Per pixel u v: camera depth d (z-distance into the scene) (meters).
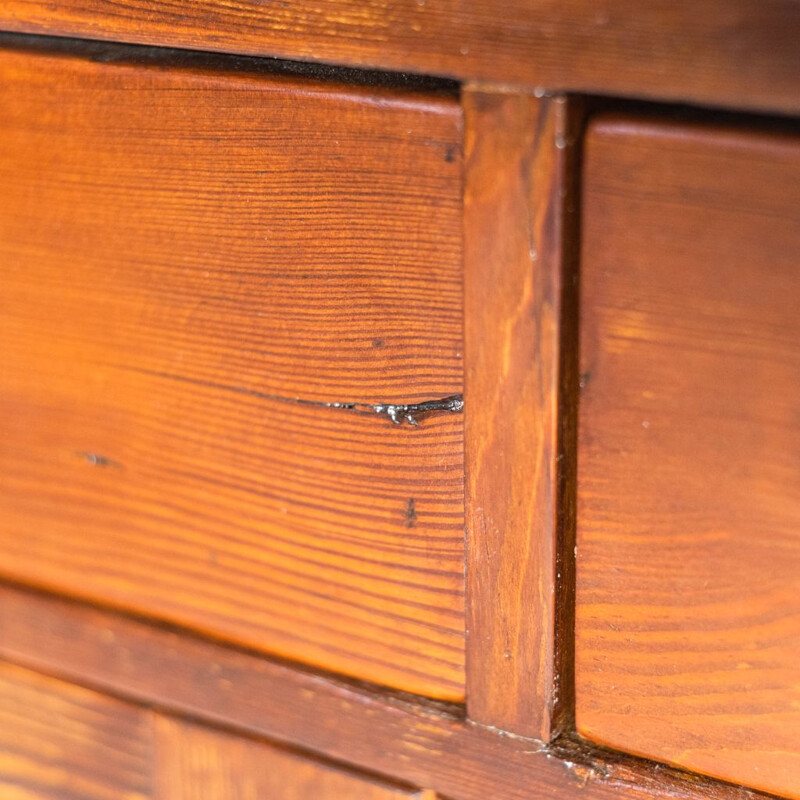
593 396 0.50
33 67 0.54
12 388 0.58
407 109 0.49
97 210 0.55
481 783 0.54
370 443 0.53
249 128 0.51
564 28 0.47
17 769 0.63
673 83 0.46
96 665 0.60
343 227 0.51
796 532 0.48
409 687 0.55
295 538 0.55
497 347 0.50
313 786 0.57
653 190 0.48
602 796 0.52
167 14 0.51
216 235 0.53
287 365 0.53
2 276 0.57
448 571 0.53
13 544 0.60
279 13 0.50
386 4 0.49
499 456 0.51
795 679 0.50
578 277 0.49
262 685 0.57
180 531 0.57
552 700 0.52
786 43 0.45
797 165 0.46
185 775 0.59
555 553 0.51
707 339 0.48
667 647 0.51
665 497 0.50
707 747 0.51
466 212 0.49
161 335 0.55
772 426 0.48
